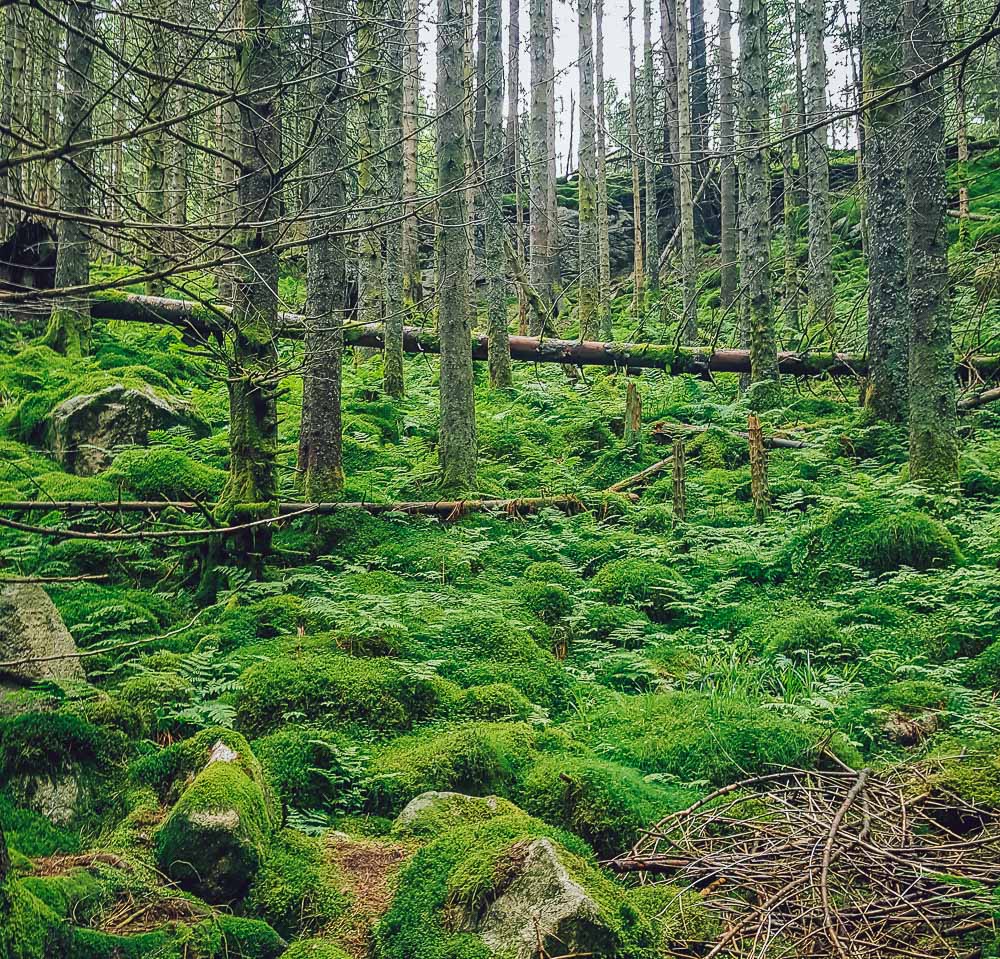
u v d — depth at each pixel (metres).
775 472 12.26
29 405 11.34
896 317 13.18
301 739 5.64
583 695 7.19
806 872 4.19
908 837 4.53
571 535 10.41
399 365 15.33
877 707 6.76
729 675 7.35
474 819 5.06
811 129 5.11
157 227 3.39
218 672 6.61
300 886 4.37
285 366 7.52
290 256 9.16
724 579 9.38
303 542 9.34
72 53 7.19
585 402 16.08
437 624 7.68
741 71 15.30
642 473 12.45
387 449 12.62
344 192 9.48
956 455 10.66
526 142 28.64
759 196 14.99
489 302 16.42
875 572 9.11
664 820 4.97
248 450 8.62
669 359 15.27
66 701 5.65
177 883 4.29
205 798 4.43
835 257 24.67
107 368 13.50
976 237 19.28
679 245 30.56
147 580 8.55
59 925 3.60
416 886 4.31
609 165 36.41
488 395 16.12
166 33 4.46
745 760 5.99
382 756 5.79
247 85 7.14
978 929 4.00
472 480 11.13
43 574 8.09
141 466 9.59
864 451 12.77
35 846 4.54
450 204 11.04
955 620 7.88
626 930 4.03
